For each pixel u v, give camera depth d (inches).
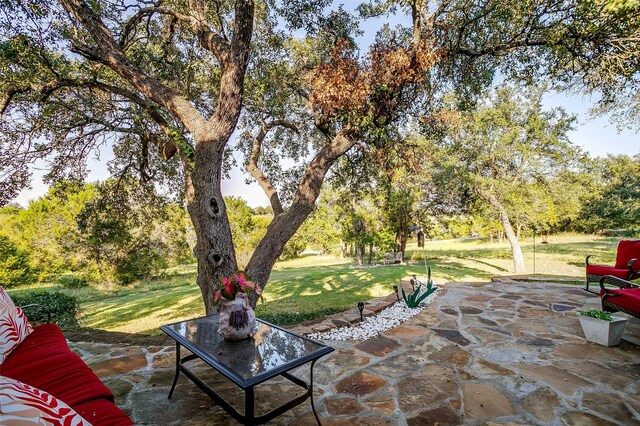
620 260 196.2
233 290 87.4
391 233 602.5
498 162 514.6
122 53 174.7
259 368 70.3
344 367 116.6
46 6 162.2
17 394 30.7
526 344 134.5
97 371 113.5
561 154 478.0
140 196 321.4
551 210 533.6
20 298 213.6
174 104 167.6
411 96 208.5
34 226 528.1
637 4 132.6
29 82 172.4
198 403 92.8
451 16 199.5
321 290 337.7
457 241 1057.5
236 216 666.2
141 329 256.8
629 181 677.9
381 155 233.9
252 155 250.7
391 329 158.9
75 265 532.7
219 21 198.1
